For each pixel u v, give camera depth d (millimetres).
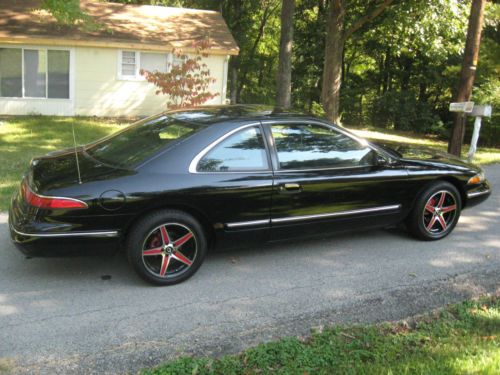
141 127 4992
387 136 17438
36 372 3051
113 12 18609
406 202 5355
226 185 4363
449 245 5523
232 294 4207
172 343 3416
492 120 16172
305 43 23938
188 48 17125
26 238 3904
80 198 3928
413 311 3992
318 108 17500
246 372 3049
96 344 3381
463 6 15453
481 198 5922
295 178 4672
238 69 30094
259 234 4652
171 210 4250
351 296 4207
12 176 7852
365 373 2988
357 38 20047
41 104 16766
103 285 4309
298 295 4211
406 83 23531
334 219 4957
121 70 17109
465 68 10633
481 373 2975
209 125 4488
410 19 15656
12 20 16641
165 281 4301
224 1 27344
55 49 16438
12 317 3719
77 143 11695
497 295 4297
